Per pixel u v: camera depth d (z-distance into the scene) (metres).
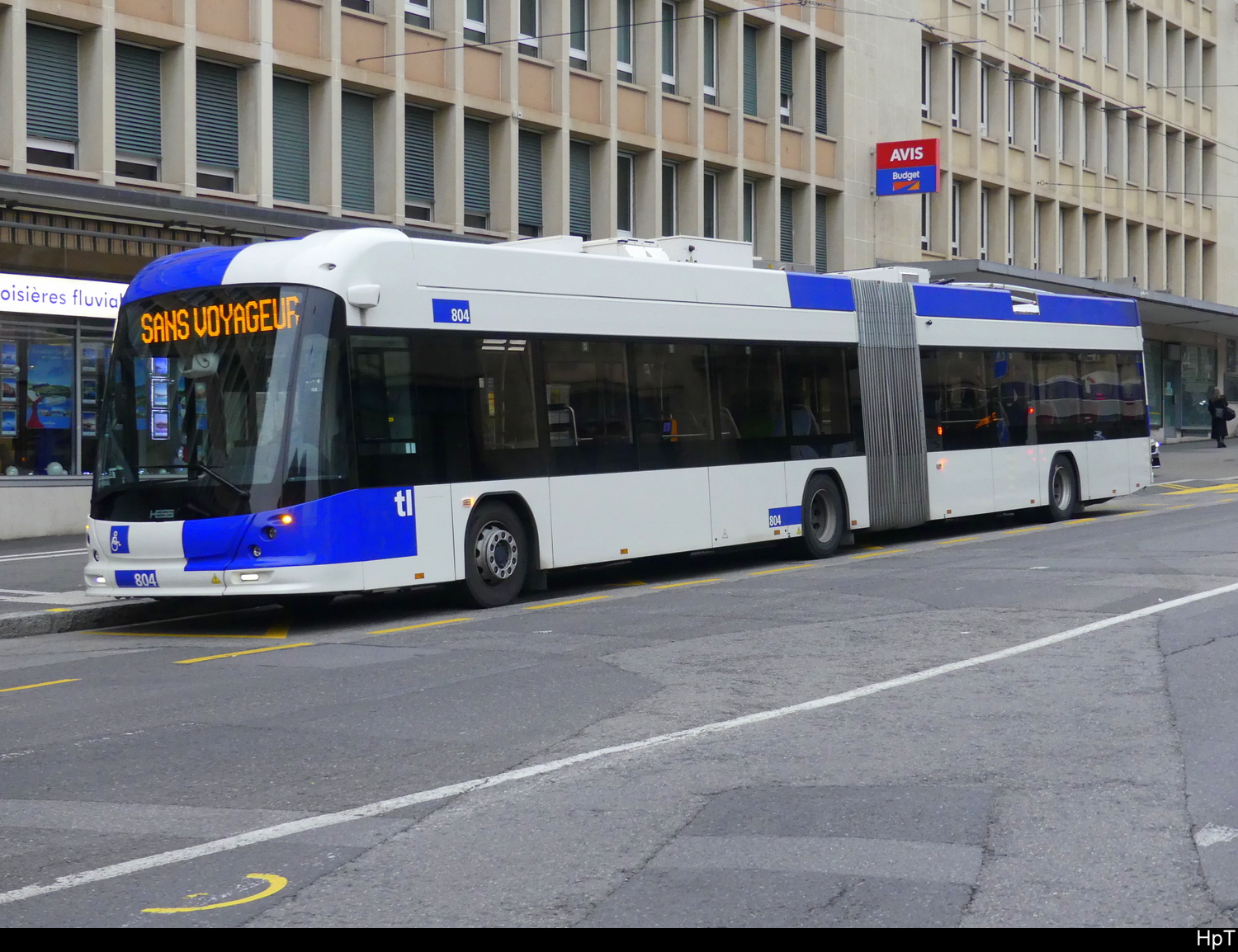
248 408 12.12
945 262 35.94
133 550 12.44
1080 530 20.08
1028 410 21.09
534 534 13.90
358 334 12.32
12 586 15.41
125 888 5.14
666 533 15.23
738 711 8.03
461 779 6.65
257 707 8.53
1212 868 5.12
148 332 12.68
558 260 14.27
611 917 4.71
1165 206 51.53
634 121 29.64
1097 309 22.78
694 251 16.77
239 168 22.94
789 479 16.88
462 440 13.16
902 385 18.73
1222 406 45.22
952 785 6.37
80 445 21.53
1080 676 8.88
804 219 34.31
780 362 16.86
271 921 4.75
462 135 25.84
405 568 12.60
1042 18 44.94
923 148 34.84
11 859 5.53
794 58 34.16
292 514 11.93
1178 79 52.06
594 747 7.24
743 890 4.97
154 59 21.89
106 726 8.09
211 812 6.18
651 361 15.20
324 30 23.73
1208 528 19.52
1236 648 9.73
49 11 20.11
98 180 20.77
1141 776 6.44
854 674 9.11
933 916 4.68
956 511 19.58
